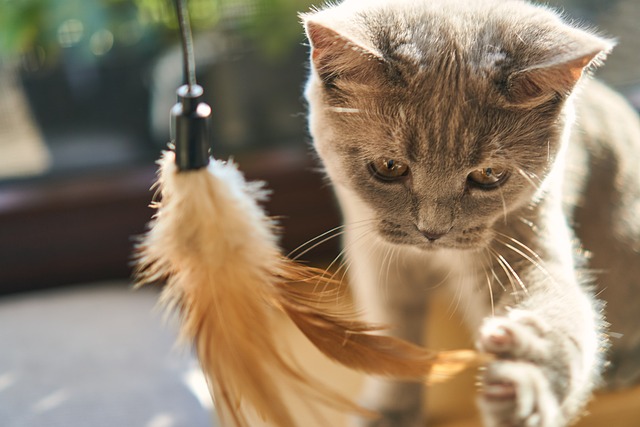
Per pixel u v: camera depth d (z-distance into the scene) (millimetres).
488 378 410
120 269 668
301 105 651
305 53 644
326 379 550
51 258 654
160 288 643
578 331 434
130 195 647
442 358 408
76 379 552
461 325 595
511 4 461
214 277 379
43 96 632
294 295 405
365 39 424
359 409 433
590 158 516
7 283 656
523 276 458
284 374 406
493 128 425
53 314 613
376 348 403
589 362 440
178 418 524
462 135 423
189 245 374
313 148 535
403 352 405
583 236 525
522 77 411
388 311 531
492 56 424
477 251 463
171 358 568
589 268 527
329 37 419
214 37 636
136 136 656
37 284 662
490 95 421
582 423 531
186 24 356
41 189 646
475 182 442
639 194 537
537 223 461
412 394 538
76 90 635
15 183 650
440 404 554
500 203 446
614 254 532
